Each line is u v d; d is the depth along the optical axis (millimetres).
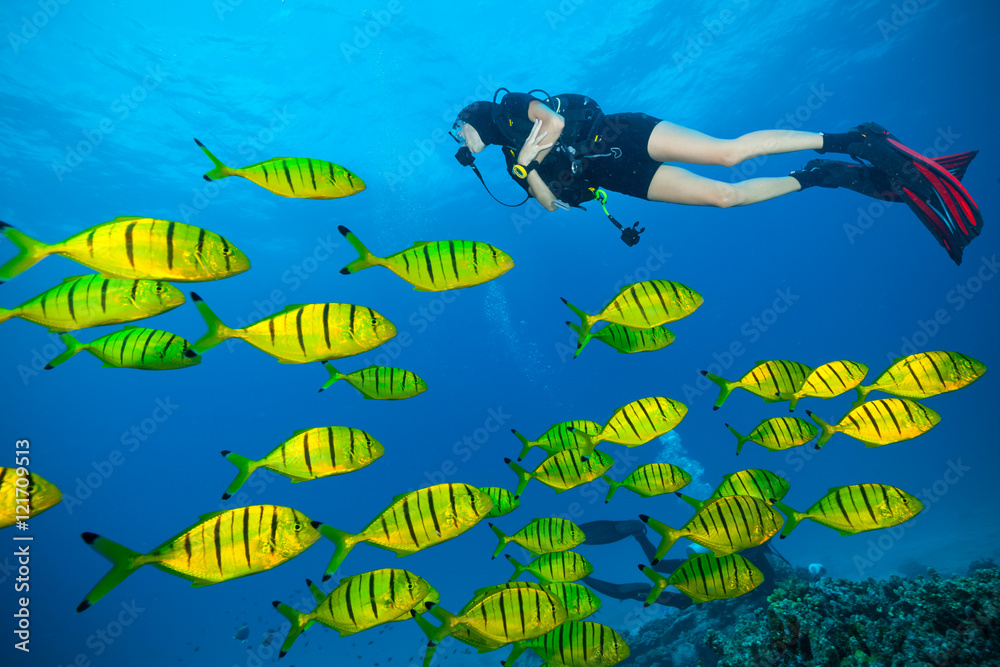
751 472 3473
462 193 33844
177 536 1874
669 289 2896
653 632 9445
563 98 3885
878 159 4121
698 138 3818
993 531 16672
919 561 15555
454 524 2420
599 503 39938
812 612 3480
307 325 2410
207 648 28047
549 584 3223
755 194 4109
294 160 2473
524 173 3742
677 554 22562
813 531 23516
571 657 2879
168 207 28906
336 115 24750
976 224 4055
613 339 3297
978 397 47938
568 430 3879
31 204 27047
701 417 58875
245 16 19531
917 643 3010
